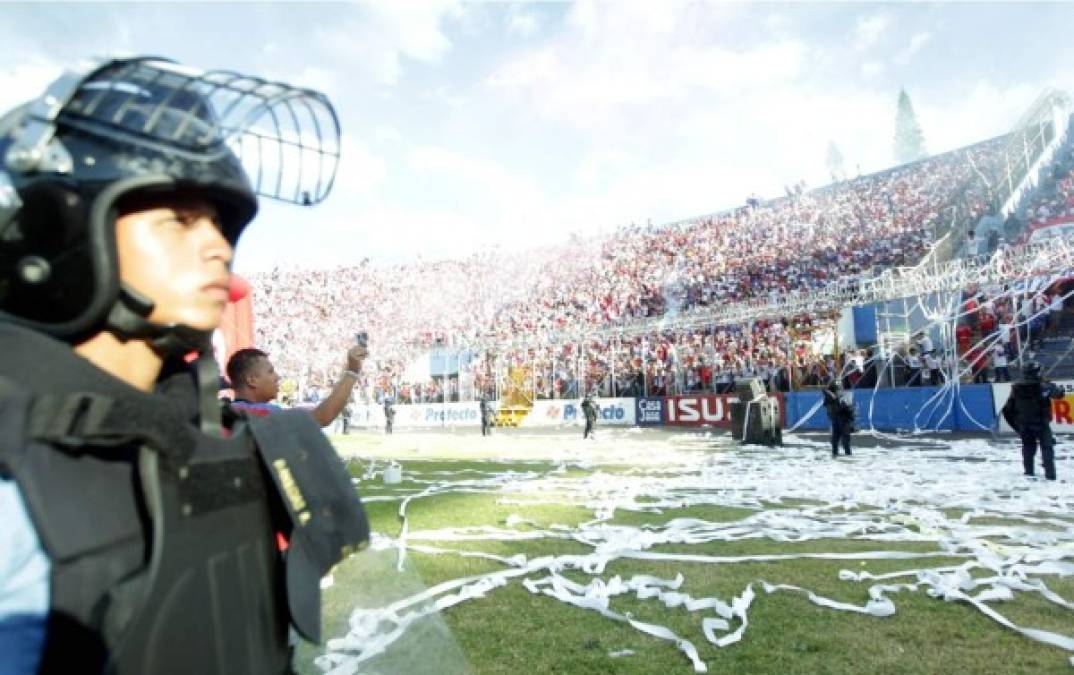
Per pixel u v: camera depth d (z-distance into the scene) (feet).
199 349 2.84
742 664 10.00
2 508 2.00
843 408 40.55
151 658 2.19
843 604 12.55
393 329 144.15
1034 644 10.65
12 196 2.38
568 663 10.12
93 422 2.14
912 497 24.64
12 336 2.27
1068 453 38.88
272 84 2.88
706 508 23.94
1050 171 94.17
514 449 54.85
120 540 2.22
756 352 76.23
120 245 2.49
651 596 13.20
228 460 2.75
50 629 2.00
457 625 11.76
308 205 3.40
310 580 2.96
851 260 95.25
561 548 17.74
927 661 10.03
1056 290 56.59
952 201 98.78
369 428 111.24
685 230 127.54
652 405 79.97
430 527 20.84
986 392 54.70
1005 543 17.62
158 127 2.48
